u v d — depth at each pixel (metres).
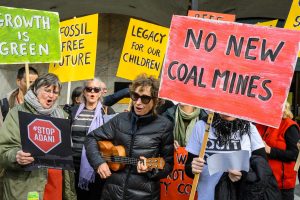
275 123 2.87
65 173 3.30
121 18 10.46
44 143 2.90
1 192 3.51
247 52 2.96
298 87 10.10
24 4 9.03
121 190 3.05
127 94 5.33
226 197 2.92
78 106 4.40
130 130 3.11
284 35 2.88
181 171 3.99
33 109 3.10
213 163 2.82
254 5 9.45
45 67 9.60
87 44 5.01
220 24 3.02
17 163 2.93
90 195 4.15
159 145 3.12
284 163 4.04
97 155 3.15
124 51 5.73
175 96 3.09
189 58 3.08
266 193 2.99
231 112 2.95
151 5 9.48
